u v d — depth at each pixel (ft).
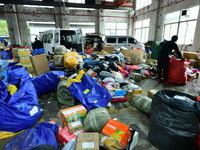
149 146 5.51
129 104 9.20
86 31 64.69
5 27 64.39
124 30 47.21
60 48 15.46
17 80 7.96
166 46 12.84
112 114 7.99
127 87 10.05
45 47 26.00
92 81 9.18
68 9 38.63
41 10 37.24
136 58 21.25
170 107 4.79
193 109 4.40
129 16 45.27
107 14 43.27
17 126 6.20
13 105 6.10
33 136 4.98
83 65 13.51
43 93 10.72
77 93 8.27
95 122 5.64
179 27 29.43
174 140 4.74
